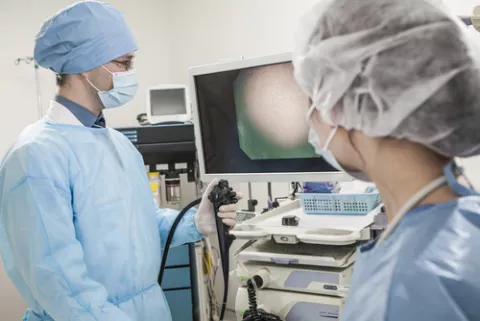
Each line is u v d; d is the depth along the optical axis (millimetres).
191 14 3148
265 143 1460
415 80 626
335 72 700
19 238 1233
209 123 1545
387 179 678
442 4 670
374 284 636
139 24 3225
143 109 3238
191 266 2492
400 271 591
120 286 1386
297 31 789
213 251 2896
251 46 2887
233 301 2799
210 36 3072
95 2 1441
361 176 769
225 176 1542
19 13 3020
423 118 625
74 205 1332
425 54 625
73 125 1411
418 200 640
